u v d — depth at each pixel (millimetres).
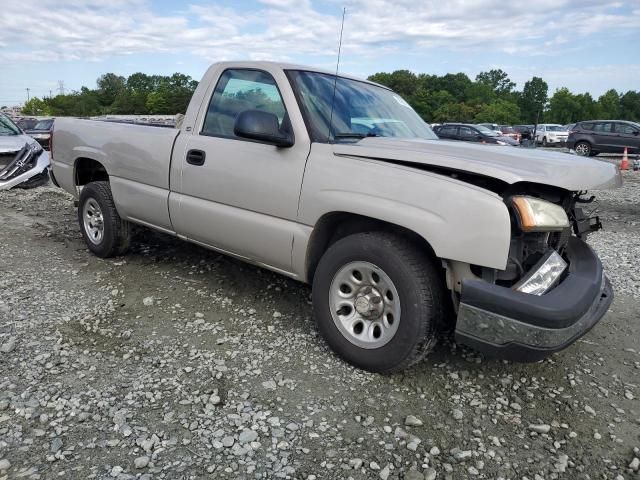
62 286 4504
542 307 2600
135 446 2480
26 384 2945
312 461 2434
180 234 4418
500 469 2453
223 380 3076
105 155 4938
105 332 3650
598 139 22859
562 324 2623
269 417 2742
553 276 2854
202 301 4254
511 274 2848
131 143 4656
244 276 4836
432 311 2920
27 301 4129
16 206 7895
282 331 3748
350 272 3227
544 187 2975
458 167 2797
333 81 3984
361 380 3123
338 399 2926
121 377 3068
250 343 3553
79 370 3127
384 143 3262
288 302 4273
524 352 2672
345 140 3525
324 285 3303
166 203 4340
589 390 3160
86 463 2350
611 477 2436
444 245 2775
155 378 3070
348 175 3150
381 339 3096
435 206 2803
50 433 2539
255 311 4082
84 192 5273
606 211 9625
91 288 4480
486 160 2871
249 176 3662
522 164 2844
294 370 3211
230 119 3957
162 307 4117
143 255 5410
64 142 5527
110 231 5062
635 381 3289
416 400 2961
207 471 2338
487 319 2699
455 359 3441
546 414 2904
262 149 3623
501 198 2699
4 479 2221
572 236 3529
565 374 3334
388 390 3039
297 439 2580
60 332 3609
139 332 3672
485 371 3311
